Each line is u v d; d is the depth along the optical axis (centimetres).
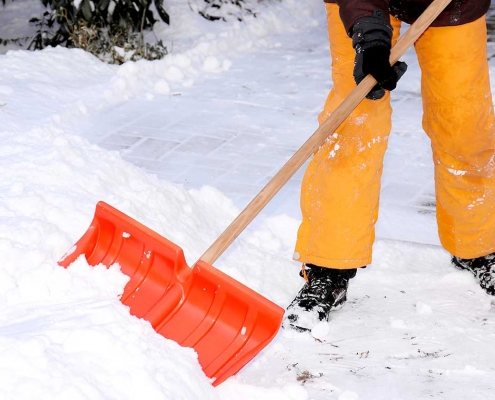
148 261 374
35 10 913
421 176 527
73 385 321
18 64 665
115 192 450
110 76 685
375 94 367
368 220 394
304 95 657
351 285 425
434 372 373
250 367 376
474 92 389
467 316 404
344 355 383
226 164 542
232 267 424
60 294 370
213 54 762
